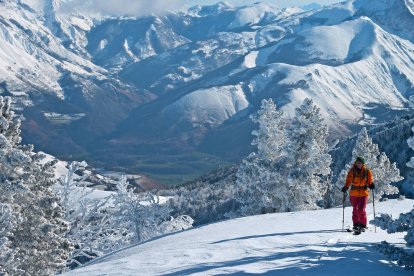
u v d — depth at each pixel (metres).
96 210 38.09
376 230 14.77
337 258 10.16
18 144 24.61
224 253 11.52
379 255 10.53
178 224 41.44
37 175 24.52
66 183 36.16
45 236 23.67
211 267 9.80
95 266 11.73
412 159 9.31
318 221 18.00
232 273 9.11
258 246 12.24
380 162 41.75
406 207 22.12
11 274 19.75
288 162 34.78
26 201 23.70
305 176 33.69
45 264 23.91
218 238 14.59
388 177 41.56
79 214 36.66
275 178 35.06
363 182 14.16
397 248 9.66
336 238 13.23
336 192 42.53
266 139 36.78
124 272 10.24
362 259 10.05
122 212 40.16
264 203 35.59
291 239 13.22
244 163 38.59
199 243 13.80
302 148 34.06
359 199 14.14
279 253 11.05
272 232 14.94
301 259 10.19
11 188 21.95
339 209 22.61
